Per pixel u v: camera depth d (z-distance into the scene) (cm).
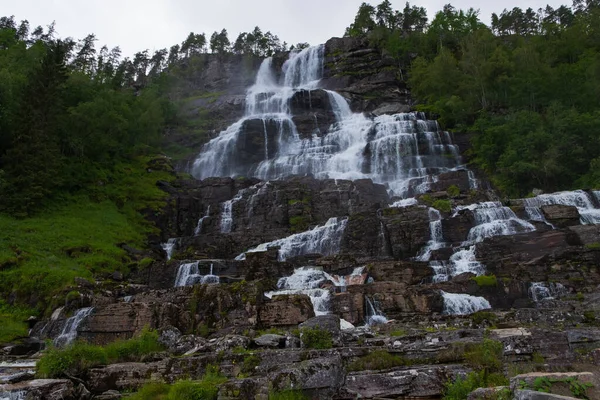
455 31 8431
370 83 7594
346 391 1073
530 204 3491
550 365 1049
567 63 6688
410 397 1052
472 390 985
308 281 2631
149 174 4894
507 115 5406
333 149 5653
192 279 2952
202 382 1145
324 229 3422
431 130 5709
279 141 6003
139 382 1291
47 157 4044
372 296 2248
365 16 9769
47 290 2781
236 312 2106
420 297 2202
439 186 4362
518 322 1641
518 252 2703
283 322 2048
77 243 3434
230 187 4703
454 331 1361
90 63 8356
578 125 4550
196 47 11394
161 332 1716
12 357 2053
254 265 2941
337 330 1502
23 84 4500
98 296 2611
